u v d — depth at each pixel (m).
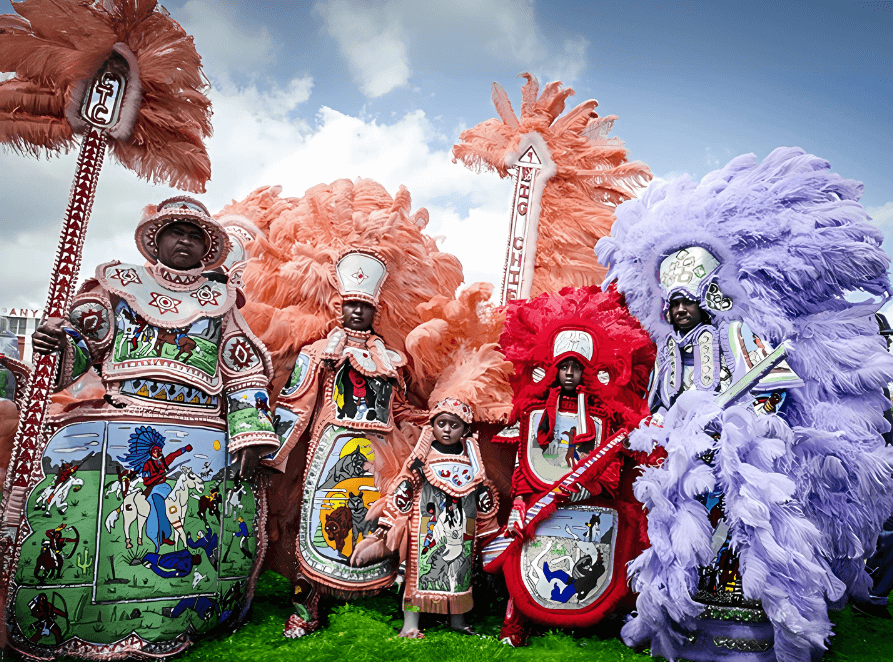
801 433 3.27
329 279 4.01
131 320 3.27
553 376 3.69
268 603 4.07
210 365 3.37
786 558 2.99
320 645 3.26
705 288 3.50
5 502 2.98
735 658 3.16
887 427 3.40
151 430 3.18
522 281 4.52
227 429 3.44
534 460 3.63
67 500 3.05
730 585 3.18
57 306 3.12
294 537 3.88
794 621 2.98
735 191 3.59
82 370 3.20
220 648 3.25
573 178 4.67
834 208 3.50
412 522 3.57
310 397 3.72
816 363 3.38
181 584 3.13
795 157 3.65
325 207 4.32
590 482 3.49
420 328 3.96
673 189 3.83
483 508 3.71
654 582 3.16
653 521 3.24
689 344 3.57
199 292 3.43
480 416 3.79
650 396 3.69
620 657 3.23
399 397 4.05
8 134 3.37
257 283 4.16
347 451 3.67
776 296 3.45
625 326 3.75
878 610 4.30
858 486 3.24
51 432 3.15
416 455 3.60
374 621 3.55
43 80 3.33
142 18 3.51
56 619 2.98
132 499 3.10
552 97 4.79
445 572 3.51
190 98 3.69
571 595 3.44
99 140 3.39
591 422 3.61
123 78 3.47
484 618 3.93
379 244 4.09
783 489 3.03
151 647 3.06
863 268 3.43
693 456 3.18
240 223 4.46
